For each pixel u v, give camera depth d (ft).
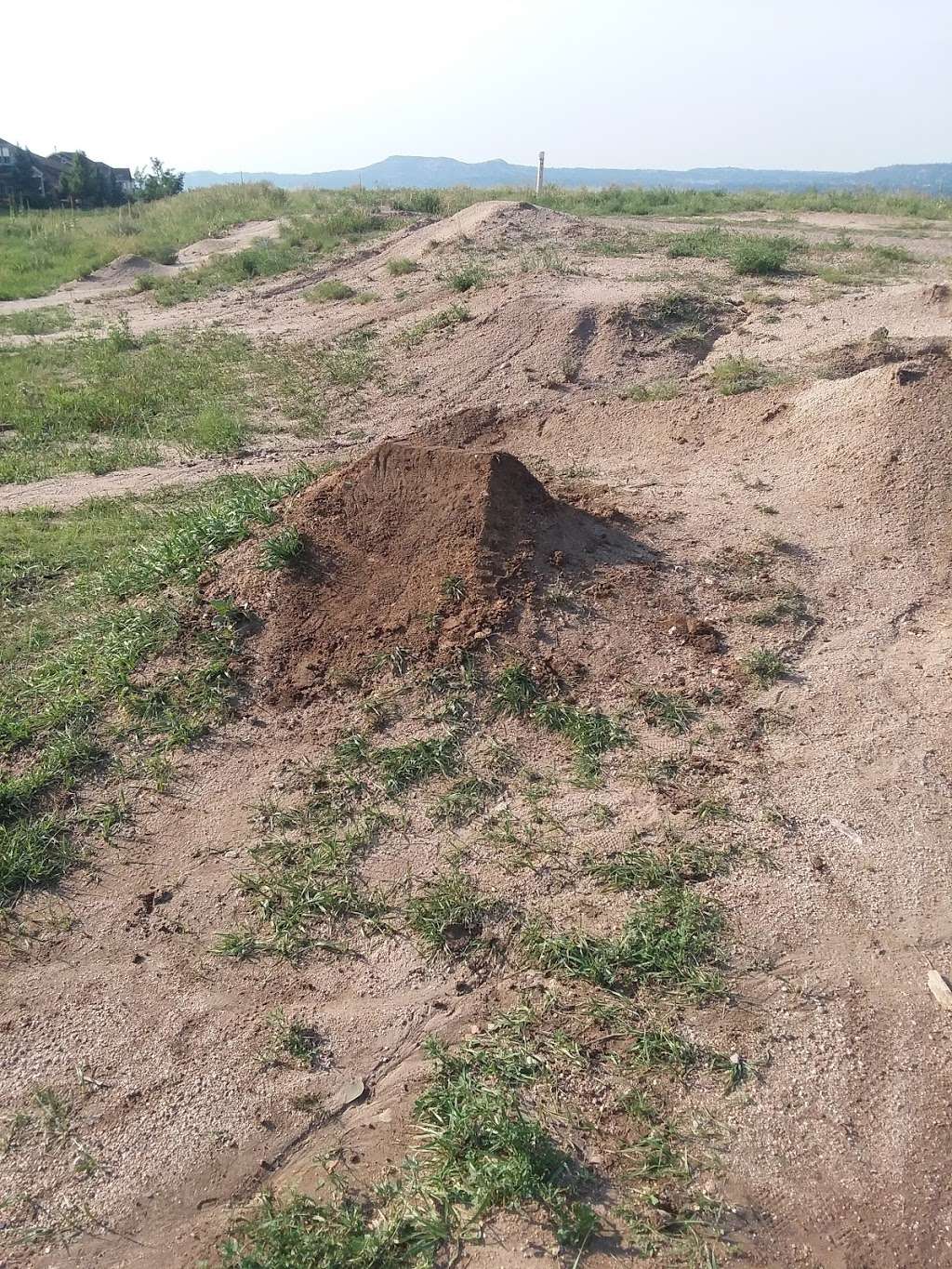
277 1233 8.79
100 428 34.14
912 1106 9.59
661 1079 9.95
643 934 11.47
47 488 28.43
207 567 18.69
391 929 12.05
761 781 13.84
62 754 15.06
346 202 82.17
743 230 56.29
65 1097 10.40
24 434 33.45
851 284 39.24
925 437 21.66
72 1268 8.87
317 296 50.37
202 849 13.53
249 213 83.56
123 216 96.63
